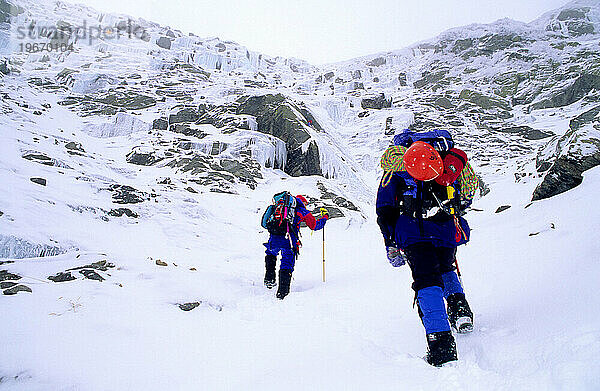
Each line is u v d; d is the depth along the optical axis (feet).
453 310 6.82
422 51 192.13
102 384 5.81
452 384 4.54
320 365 5.76
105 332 7.73
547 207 18.11
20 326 7.37
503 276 9.70
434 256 6.37
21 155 27.94
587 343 4.49
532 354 4.93
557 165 21.27
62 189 23.67
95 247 16.29
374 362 5.70
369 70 170.60
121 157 49.16
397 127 88.28
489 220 23.11
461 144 80.84
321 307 10.96
